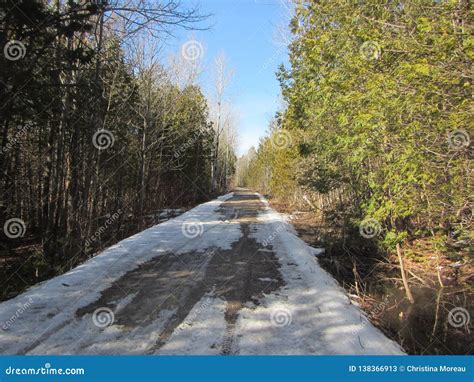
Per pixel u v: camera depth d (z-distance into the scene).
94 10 7.08
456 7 3.90
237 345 4.14
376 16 5.41
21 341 4.11
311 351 4.05
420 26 4.02
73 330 4.43
